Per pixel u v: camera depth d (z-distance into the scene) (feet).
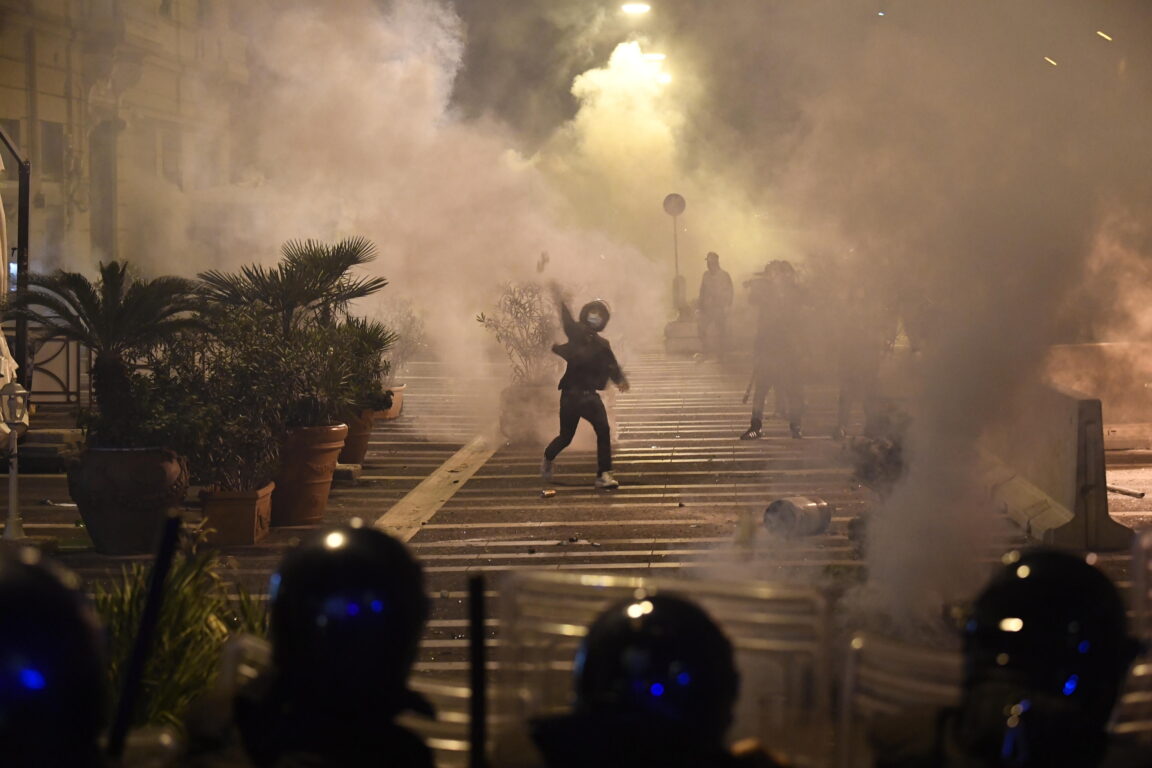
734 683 7.69
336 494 43.70
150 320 36.17
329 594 8.19
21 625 5.99
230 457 34.40
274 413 36.40
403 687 8.57
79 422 33.50
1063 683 8.04
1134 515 38.68
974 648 8.32
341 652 8.19
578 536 35.73
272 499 37.63
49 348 64.54
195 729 9.37
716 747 7.59
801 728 10.07
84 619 6.23
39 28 93.81
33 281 36.42
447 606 27.63
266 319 38.06
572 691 10.26
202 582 17.84
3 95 90.68
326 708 8.35
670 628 7.57
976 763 8.21
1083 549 33.63
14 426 35.09
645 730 7.45
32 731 5.98
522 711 10.24
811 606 10.18
